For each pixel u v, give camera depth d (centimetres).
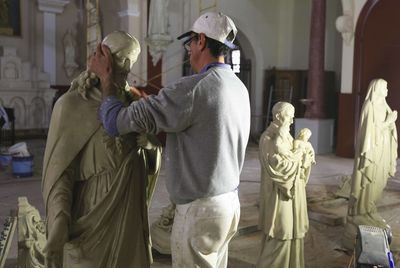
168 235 449
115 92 189
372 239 211
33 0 1415
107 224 191
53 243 181
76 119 189
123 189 190
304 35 1491
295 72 1443
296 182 344
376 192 487
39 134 1398
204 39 198
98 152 190
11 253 456
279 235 348
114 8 1205
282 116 340
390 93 1116
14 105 1355
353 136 1131
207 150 189
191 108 184
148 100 183
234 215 204
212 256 204
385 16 1104
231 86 195
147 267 202
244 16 1444
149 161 209
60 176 189
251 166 990
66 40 1467
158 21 1142
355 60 1138
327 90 1376
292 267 360
